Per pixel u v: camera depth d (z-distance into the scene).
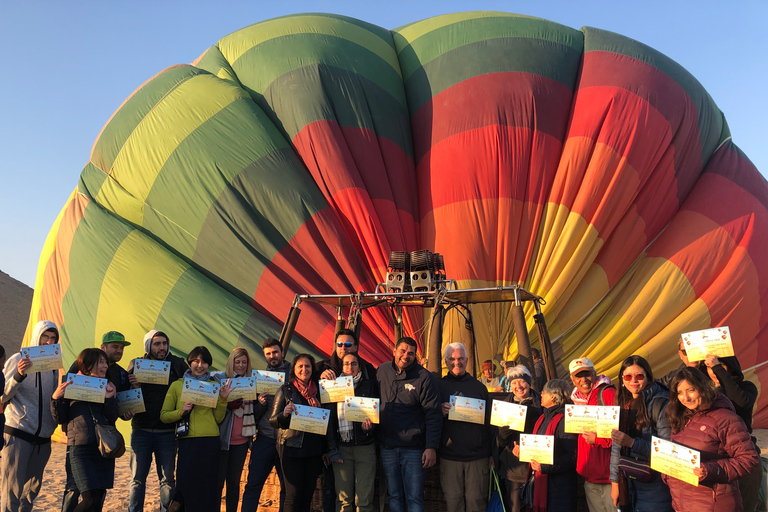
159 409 6.70
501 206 14.38
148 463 6.62
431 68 17.14
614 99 15.06
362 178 15.06
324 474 6.55
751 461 4.38
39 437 6.41
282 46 17.03
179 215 14.54
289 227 14.10
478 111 15.38
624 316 14.01
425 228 15.01
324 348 12.98
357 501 6.20
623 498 5.22
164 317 13.33
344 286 13.62
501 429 6.07
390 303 11.11
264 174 14.48
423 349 13.12
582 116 15.16
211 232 14.19
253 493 6.38
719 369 5.27
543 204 14.52
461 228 14.38
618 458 5.29
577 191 14.45
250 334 13.05
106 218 14.95
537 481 5.68
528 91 15.48
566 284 13.79
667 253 14.56
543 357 9.76
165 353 6.97
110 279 13.93
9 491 6.20
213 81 16.30
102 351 6.24
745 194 15.29
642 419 5.18
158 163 15.12
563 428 5.71
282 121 15.80
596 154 14.54
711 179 15.86
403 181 15.59
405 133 16.44
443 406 6.22
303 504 6.08
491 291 9.51
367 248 14.21
